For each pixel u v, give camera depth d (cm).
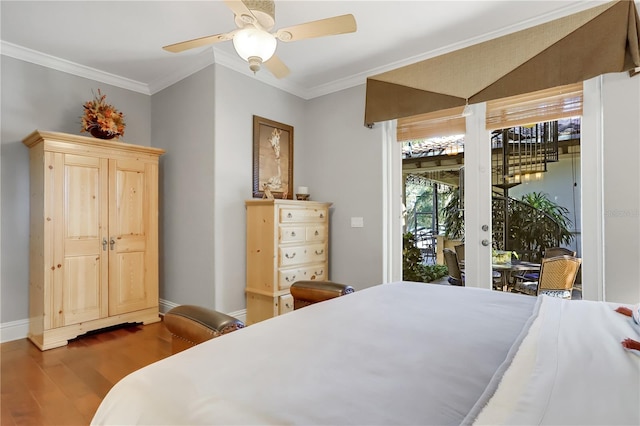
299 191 381
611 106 241
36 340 288
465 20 268
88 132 339
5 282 301
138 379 83
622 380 75
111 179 320
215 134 323
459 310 141
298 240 345
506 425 59
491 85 270
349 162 380
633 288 233
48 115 327
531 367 81
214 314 132
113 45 305
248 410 67
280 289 326
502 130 295
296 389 75
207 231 329
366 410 67
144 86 392
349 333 113
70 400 199
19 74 310
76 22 268
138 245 339
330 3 245
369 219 363
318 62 341
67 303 289
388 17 263
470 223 307
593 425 59
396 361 90
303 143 419
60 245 287
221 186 328
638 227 232
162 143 384
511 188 289
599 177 251
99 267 310
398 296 168
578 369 80
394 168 354
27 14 256
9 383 220
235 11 180
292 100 405
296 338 108
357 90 374
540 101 272
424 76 306
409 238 346
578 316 125
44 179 279
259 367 87
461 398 71
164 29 279
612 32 225
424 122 333
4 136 302
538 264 276
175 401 73
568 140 265
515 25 272
